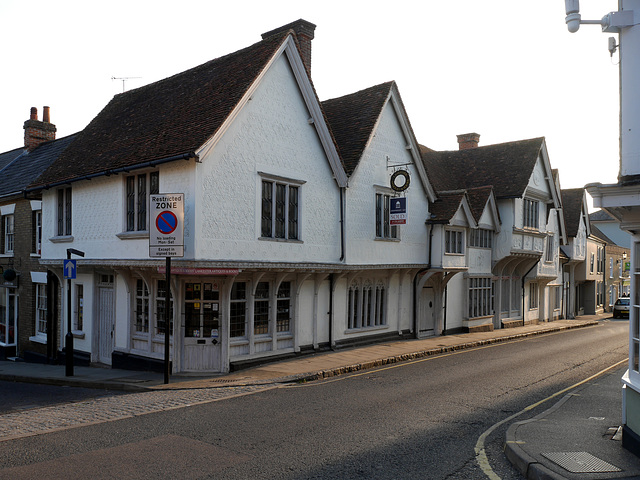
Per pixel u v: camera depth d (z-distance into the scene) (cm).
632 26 712
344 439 779
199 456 696
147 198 1392
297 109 1552
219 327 1384
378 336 1920
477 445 764
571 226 3559
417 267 1998
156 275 1438
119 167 1399
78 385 1339
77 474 629
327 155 1636
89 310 1697
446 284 2239
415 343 1933
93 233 1559
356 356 1605
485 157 2770
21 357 2111
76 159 1702
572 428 816
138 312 1528
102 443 753
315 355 1625
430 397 1080
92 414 939
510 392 1141
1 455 700
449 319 2273
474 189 2452
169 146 1334
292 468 655
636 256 718
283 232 1509
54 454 704
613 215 732
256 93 1419
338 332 1759
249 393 1124
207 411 952
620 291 5044
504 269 2769
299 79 1540
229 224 1341
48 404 1110
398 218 1812
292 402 1030
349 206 1714
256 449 728
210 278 1382
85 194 1596
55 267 1769
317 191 1611
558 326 2927
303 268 1517
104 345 1655
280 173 1484
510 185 2534
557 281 3428
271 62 1452
